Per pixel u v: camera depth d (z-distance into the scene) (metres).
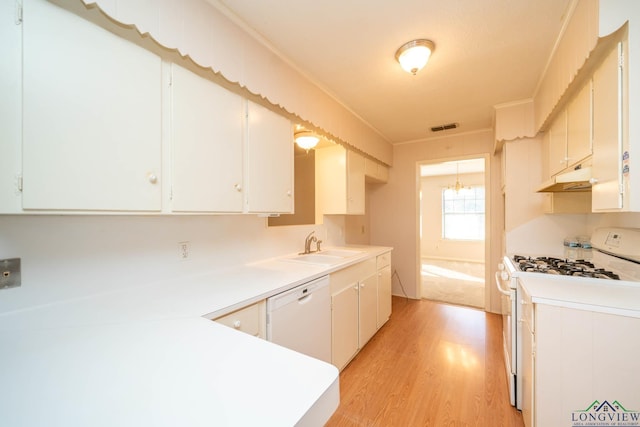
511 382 1.65
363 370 2.08
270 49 1.61
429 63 1.81
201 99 1.29
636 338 1.02
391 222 3.92
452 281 4.72
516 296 1.63
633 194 1.01
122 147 1.00
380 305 2.79
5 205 0.76
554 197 2.07
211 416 0.49
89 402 0.54
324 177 2.78
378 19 1.41
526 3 1.30
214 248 1.74
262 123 1.63
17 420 0.49
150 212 1.08
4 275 0.99
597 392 1.07
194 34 1.19
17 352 0.74
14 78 0.78
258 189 1.59
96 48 0.94
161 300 1.18
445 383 1.90
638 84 1.00
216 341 0.80
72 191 0.88
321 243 2.84
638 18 1.00
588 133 1.38
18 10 0.78
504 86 2.13
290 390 0.56
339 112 2.37
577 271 1.58
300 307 1.56
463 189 6.84
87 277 1.19
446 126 3.10
